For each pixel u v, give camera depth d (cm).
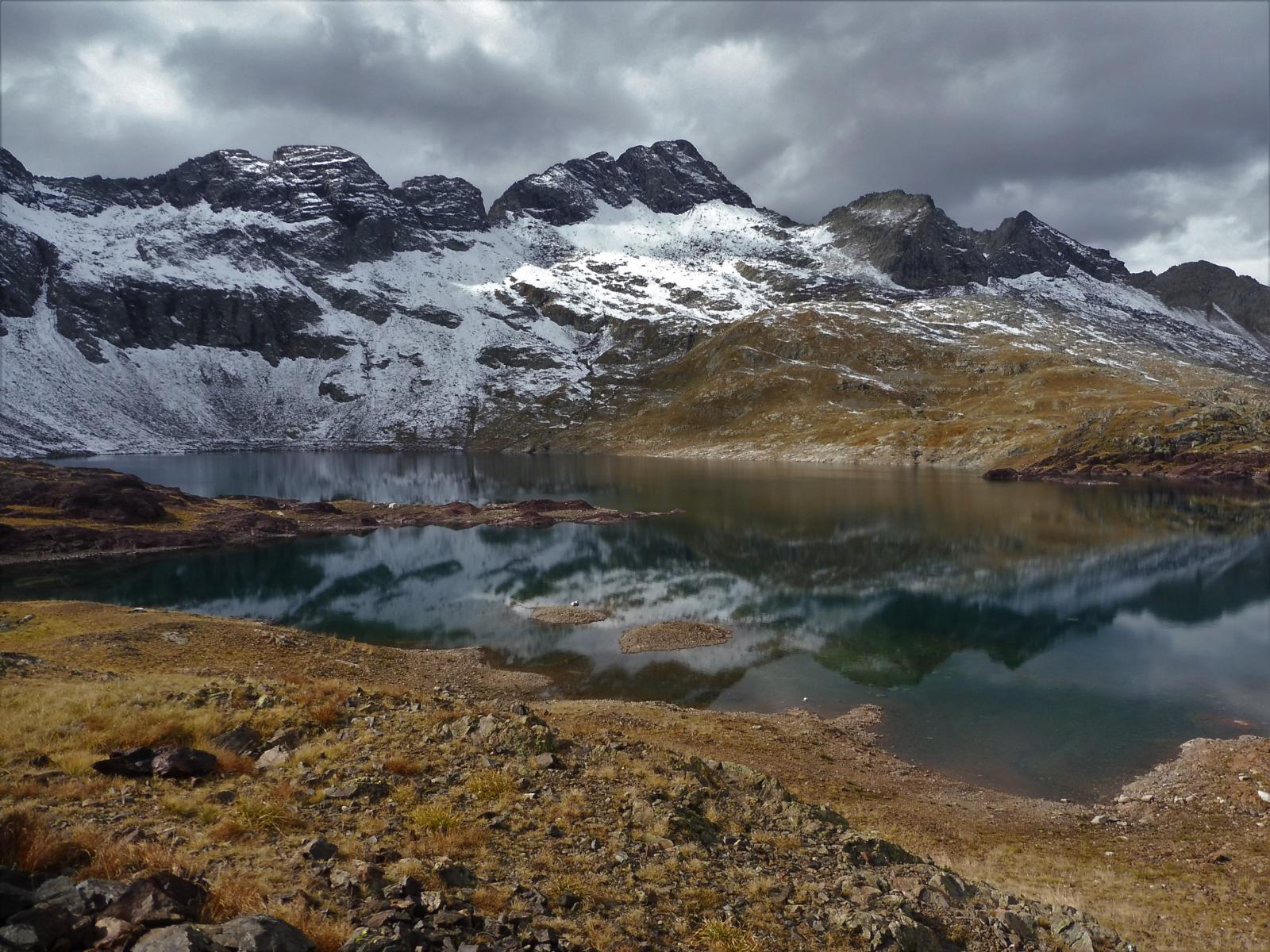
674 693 4259
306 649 4344
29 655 3083
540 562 8456
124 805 1440
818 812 2059
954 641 5291
